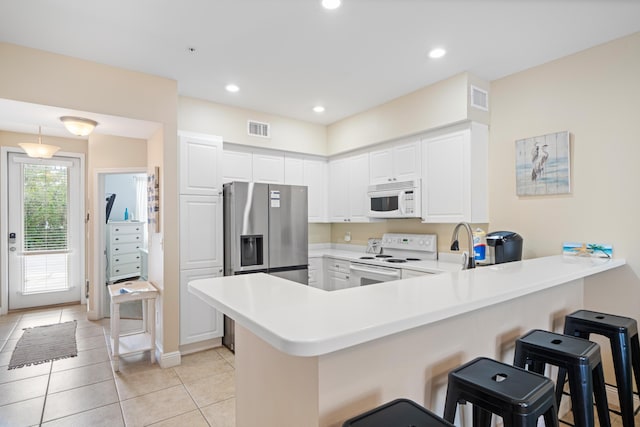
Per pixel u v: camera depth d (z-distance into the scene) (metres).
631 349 1.81
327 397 1.04
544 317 1.96
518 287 1.42
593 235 2.46
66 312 4.49
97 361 3.02
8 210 4.43
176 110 3.02
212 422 2.13
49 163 4.64
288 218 3.65
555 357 1.40
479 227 3.14
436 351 1.34
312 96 3.49
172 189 2.97
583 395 1.34
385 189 3.70
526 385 1.08
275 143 4.10
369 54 2.60
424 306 1.12
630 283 2.29
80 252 4.88
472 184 2.96
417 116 3.32
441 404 1.36
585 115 2.51
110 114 2.69
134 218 6.35
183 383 2.63
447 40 2.40
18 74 2.34
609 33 2.30
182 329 3.15
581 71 2.54
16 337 3.60
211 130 3.62
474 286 1.44
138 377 2.73
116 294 2.87
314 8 2.02
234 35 2.32
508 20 2.14
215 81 3.09
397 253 3.90
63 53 2.49
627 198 2.31
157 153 3.12
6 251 4.39
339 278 4.05
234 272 3.30
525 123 2.86
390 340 1.19
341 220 4.42
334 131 4.43
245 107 3.82
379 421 0.95
